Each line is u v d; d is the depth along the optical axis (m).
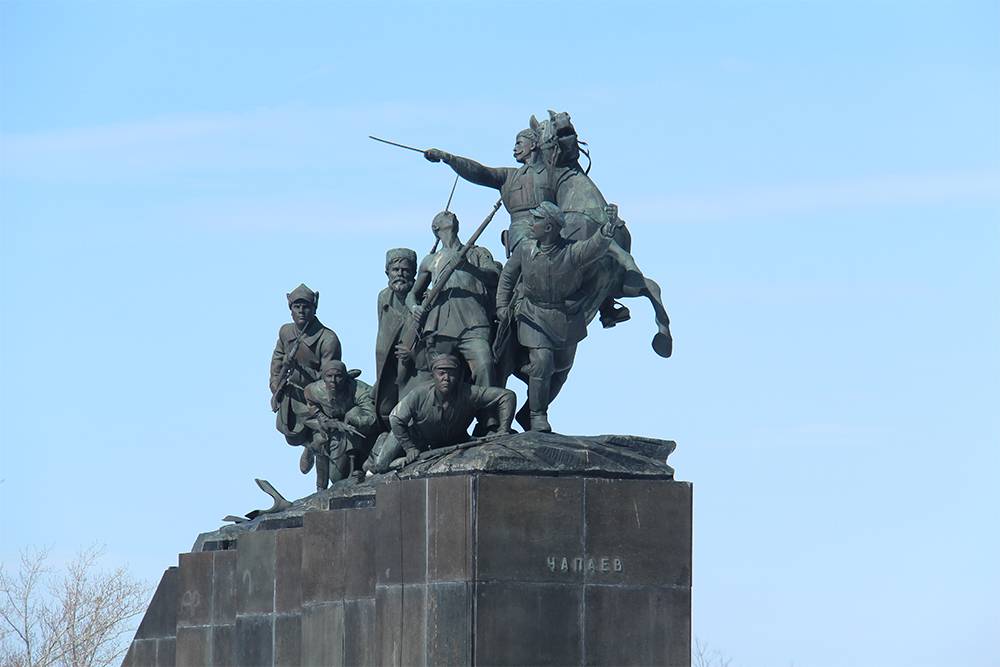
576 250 102.75
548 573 96.62
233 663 118.44
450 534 96.69
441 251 111.94
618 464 99.00
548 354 104.75
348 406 119.50
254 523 122.38
